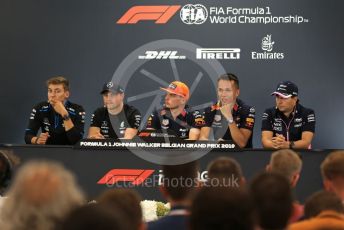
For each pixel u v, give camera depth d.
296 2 15.07
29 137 12.07
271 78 15.07
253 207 3.71
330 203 5.39
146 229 5.23
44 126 12.18
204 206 3.57
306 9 15.06
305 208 5.54
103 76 15.38
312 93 15.03
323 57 15.02
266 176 4.64
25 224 3.87
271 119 12.09
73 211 3.15
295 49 15.06
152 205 8.48
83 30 15.47
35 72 15.52
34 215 3.85
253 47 15.10
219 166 6.11
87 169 9.40
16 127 15.53
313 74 15.02
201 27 15.21
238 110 12.20
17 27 15.55
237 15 15.15
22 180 3.95
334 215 5.18
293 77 15.05
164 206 8.49
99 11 15.46
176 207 5.40
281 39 15.06
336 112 15.01
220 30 15.18
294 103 11.88
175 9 15.30
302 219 5.59
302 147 11.26
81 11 15.49
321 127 15.02
